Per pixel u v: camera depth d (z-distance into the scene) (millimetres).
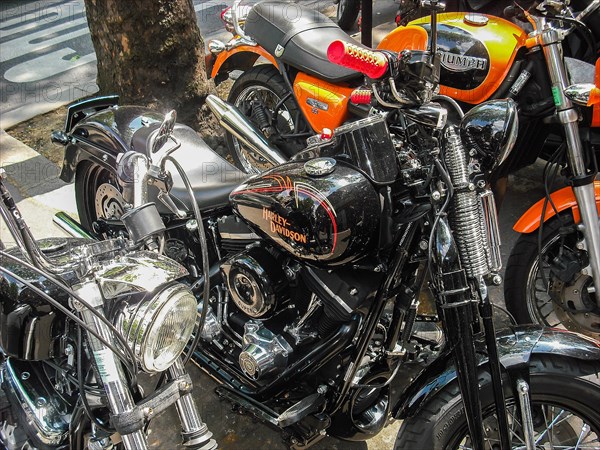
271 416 2070
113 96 2951
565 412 1883
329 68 3227
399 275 1855
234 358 2229
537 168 3949
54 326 1704
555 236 2506
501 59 2771
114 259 1470
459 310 1643
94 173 3107
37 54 5902
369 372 2039
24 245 1320
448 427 1772
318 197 1746
